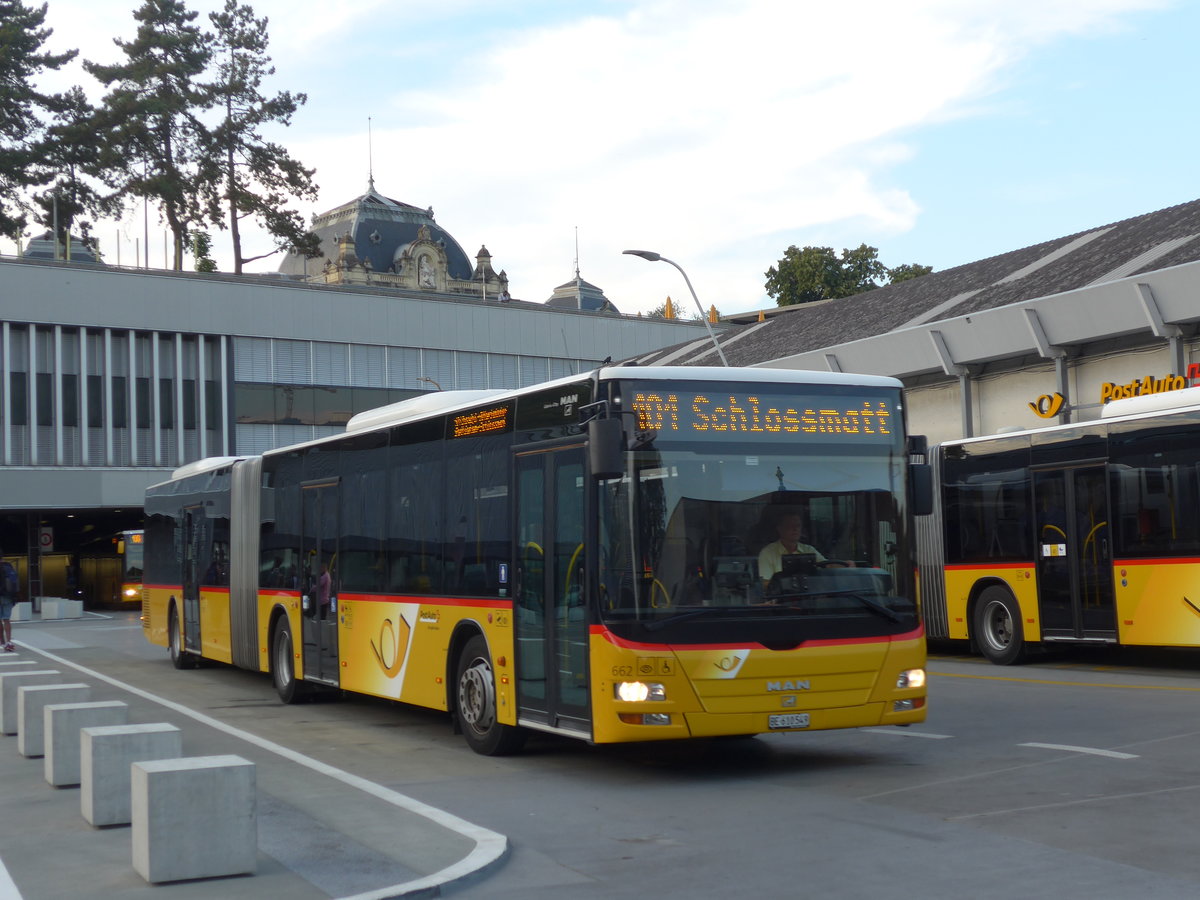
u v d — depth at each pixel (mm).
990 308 28688
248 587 18766
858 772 10516
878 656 10258
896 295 39312
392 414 14398
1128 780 9578
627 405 10109
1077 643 18516
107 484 53219
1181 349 25109
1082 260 31016
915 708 10445
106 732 9047
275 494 17891
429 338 62781
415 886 6840
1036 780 9742
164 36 65438
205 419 56750
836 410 10625
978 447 20203
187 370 56656
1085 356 27672
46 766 10695
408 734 13711
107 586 61562
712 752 11898
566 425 10656
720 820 8789
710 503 10133
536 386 11195
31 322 52406
